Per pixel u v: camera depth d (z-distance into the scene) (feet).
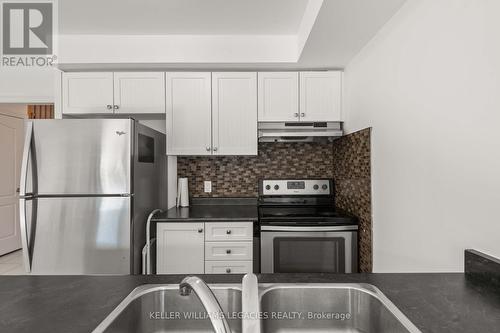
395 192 5.07
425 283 2.96
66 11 6.38
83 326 2.18
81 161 5.90
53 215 5.88
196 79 7.86
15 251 12.12
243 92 7.89
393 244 5.14
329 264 6.61
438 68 3.93
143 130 6.63
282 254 6.64
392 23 5.20
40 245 5.88
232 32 7.39
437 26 3.95
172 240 6.88
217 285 2.91
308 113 7.92
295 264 6.63
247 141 7.88
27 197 5.78
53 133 5.89
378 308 2.64
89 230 5.90
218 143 7.88
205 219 6.87
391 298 2.63
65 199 5.88
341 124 8.04
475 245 3.28
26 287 2.88
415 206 4.47
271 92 7.92
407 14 4.70
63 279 3.10
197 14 6.53
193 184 8.96
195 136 7.86
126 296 2.68
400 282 2.99
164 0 5.99
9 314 2.35
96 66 7.72
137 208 6.25
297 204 8.70
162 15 6.57
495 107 3.02
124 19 6.73
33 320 2.26
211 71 8.08
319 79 7.93
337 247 6.60
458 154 3.56
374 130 5.94
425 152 4.23
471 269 3.10
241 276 3.17
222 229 6.92
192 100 7.86
